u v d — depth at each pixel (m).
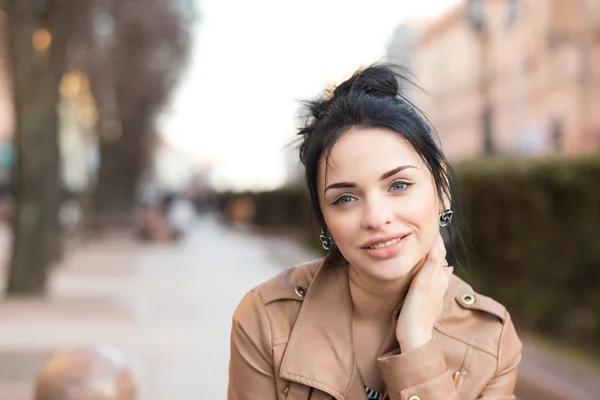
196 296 11.17
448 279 1.59
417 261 1.49
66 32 10.18
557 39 21.11
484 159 8.30
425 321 1.51
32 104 10.05
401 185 1.46
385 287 1.54
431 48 33.38
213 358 6.77
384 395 1.55
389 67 1.65
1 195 43.69
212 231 33.25
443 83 32.00
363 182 1.44
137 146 32.09
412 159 1.46
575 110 20.55
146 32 23.73
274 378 1.62
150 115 31.45
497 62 25.03
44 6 10.02
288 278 1.71
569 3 20.98
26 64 10.02
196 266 16.17
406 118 1.47
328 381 1.55
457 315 1.59
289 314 1.64
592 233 6.30
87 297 10.58
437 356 1.49
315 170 1.54
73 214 30.83
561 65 21.09
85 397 3.21
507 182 7.25
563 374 5.44
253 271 15.20
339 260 1.64
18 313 8.88
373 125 1.46
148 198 25.48
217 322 8.73
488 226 7.71
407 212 1.45
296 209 28.36
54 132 10.33
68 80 22.83
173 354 6.90
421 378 1.46
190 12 25.38
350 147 1.45
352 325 1.60
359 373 1.57
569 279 6.69
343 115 1.48
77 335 7.66
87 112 29.53
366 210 1.45
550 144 21.69
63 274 13.98
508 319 1.62
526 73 23.06
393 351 1.55
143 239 24.16
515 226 7.25
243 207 34.41
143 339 7.59
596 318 6.33
